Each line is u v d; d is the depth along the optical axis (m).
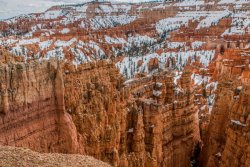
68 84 38.53
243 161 43.88
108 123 42.50
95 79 47.19
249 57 106.81
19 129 30.11
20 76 30.39
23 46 151.38
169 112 55.12
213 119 57.56
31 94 31.39
